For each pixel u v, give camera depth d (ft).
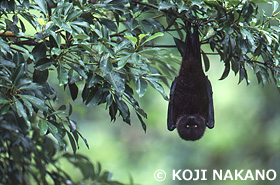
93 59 30.32
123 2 30.76
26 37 30.42
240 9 31.35
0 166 41.57
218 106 88.43
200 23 31.91
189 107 36.81
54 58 28.76
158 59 40.86
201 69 35.96
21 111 26.76
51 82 46.68
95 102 29.89
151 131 107.45
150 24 32.42
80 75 30.07
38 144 42.32
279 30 31.19
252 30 31.24
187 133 37.01
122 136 109.40
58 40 28.07
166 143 101.55
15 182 42.27
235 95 87.66
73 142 31.53
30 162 44.09
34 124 42.39
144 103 90.02
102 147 104.63
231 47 30.35
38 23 28.32
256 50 30.81
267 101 90.33
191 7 30.53
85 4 29.89
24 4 28.30
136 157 106.42
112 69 29.40
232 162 94.89
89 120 104.37
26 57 44.86
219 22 30.35
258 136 92.02
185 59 35.45
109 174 47.62
